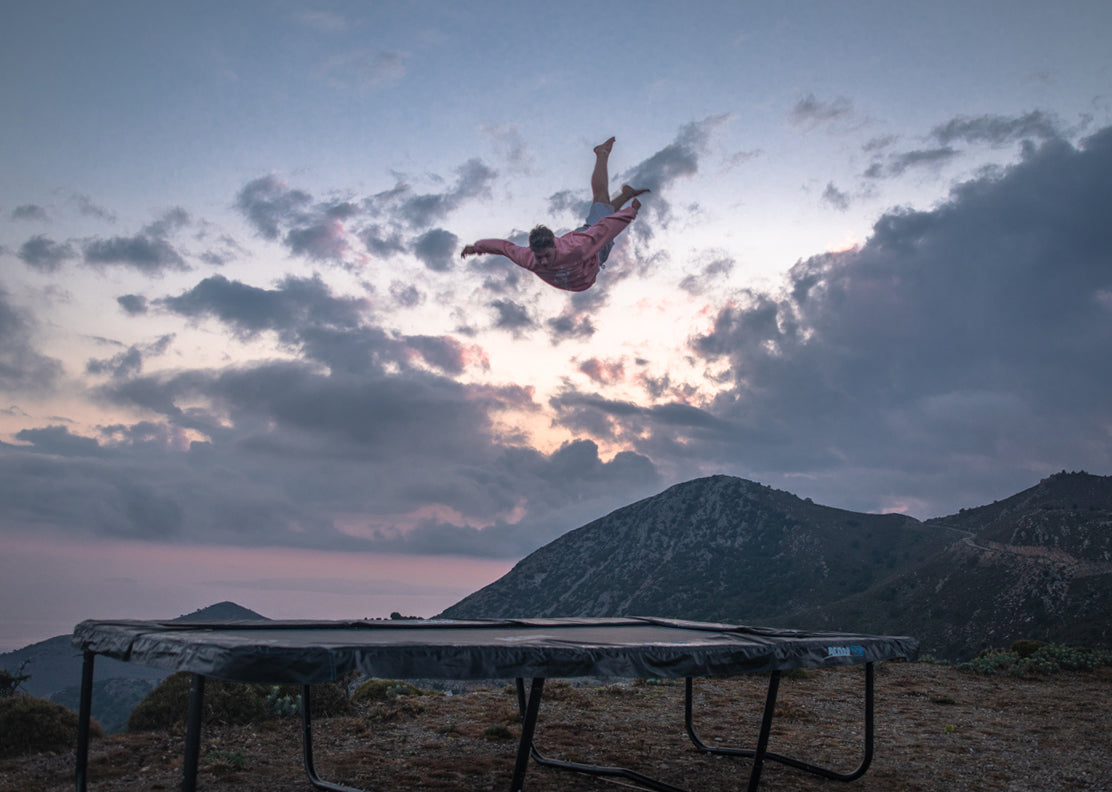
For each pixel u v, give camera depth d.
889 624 117.00
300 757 7.42
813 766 7.18
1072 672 14.42
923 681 13.18
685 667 4.99
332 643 4.09
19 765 6.91
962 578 119.12
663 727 9.06
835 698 11.34
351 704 9.88
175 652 4.10
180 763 7.10
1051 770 7.48
